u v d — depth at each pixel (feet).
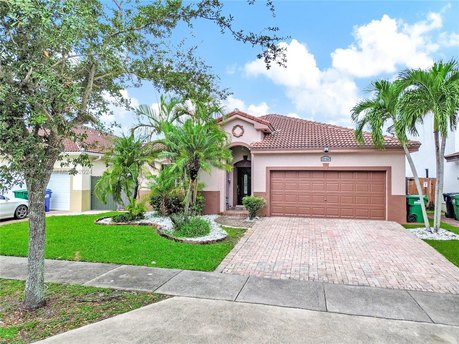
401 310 16.44
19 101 13.48
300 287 19.72
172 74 21.62
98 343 12.88
